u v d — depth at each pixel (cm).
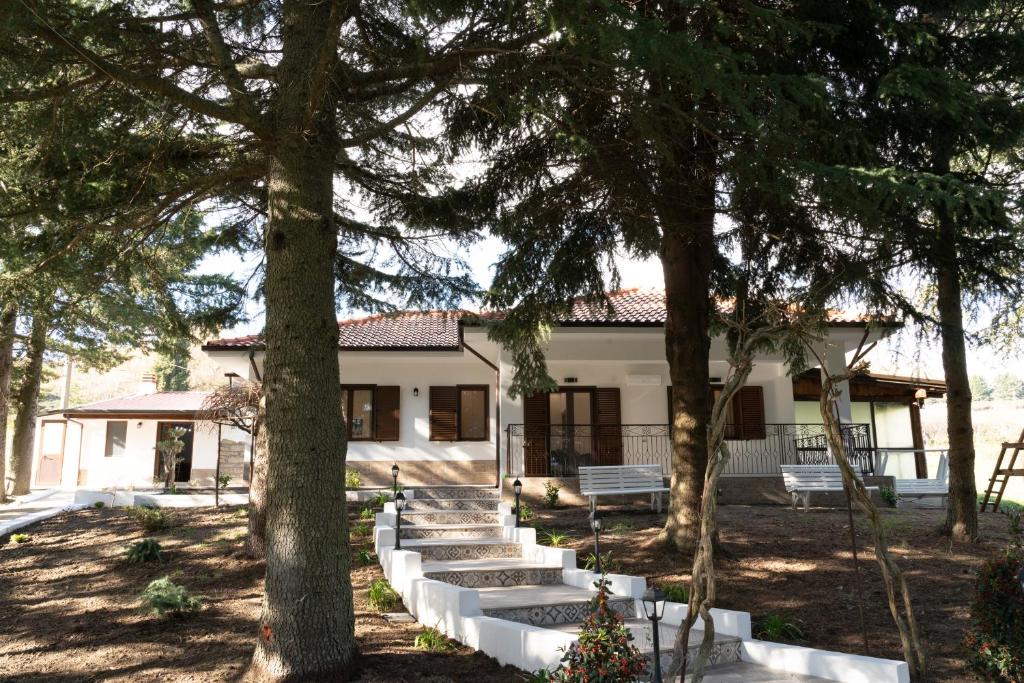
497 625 643
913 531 1123
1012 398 6088
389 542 1016
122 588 901
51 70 609
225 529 1184
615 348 1673
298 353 608
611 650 490
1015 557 557
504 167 959
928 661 645
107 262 845
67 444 2769
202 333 1176
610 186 877
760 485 1546
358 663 604
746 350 574
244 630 727
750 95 592
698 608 519
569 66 651
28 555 1078
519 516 1239
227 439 2567
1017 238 777
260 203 994
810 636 723
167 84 598
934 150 837
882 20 754
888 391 2053
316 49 625
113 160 767
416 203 947
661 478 1470
